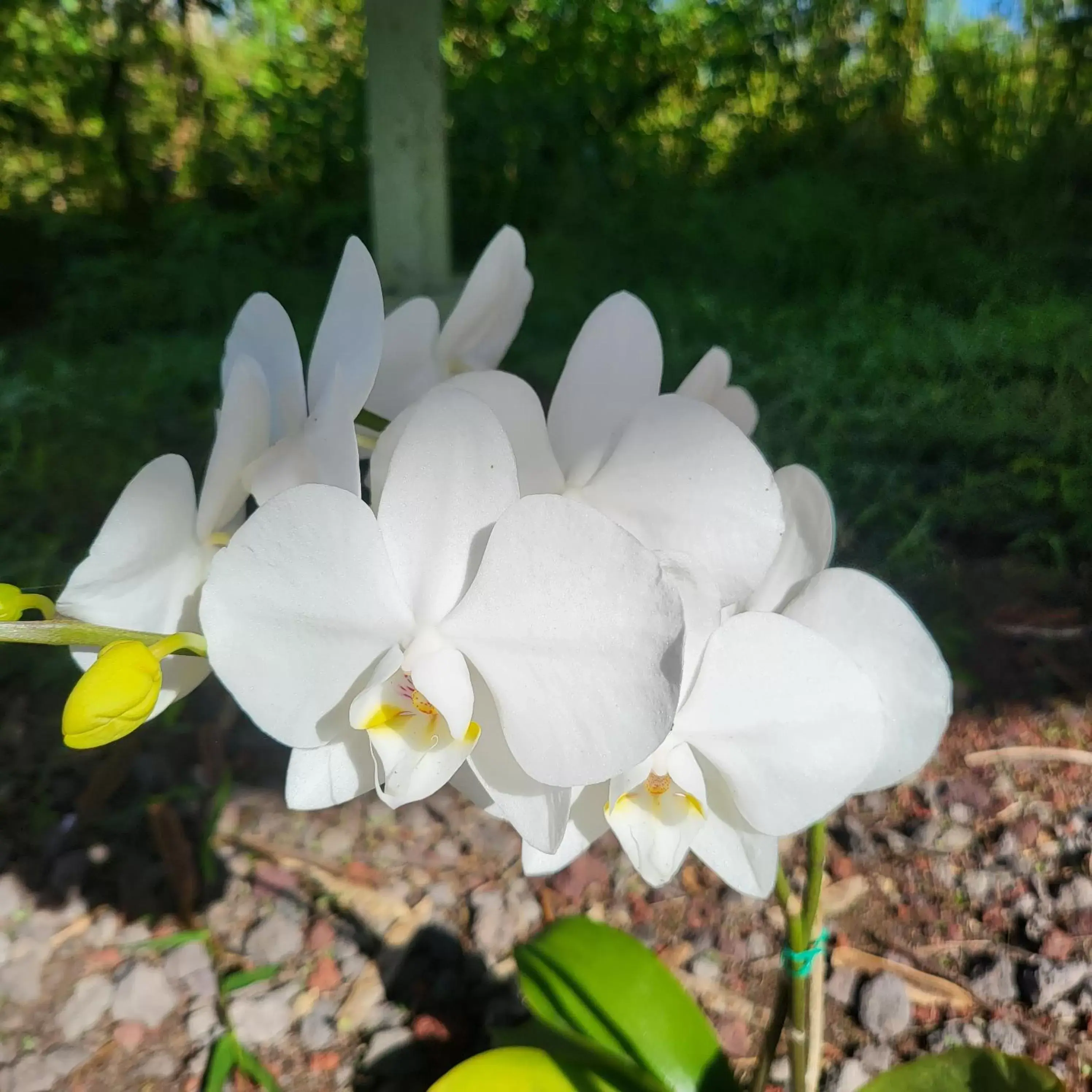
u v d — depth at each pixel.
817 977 0.36
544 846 0.24
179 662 0.27
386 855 0.61
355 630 0.24
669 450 0.25
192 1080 0.48
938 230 1.47
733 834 0.28
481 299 0.32
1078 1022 0.51
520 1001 0.51
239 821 0.63
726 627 0.25
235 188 1.87
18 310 1.50
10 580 0.73
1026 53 1.99
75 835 0.61
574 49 1.90
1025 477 0.91
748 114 1.96
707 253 1.48
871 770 0.26
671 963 0.54
